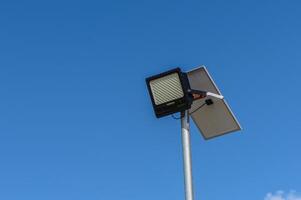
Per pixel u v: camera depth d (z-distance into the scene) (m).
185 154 6.24
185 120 6.40
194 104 6.85
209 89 6.80
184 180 6.12
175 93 6.31
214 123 7.03
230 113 6.86
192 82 6.85
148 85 6.42
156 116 6.39
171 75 6.36
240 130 7.00
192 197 6.03
